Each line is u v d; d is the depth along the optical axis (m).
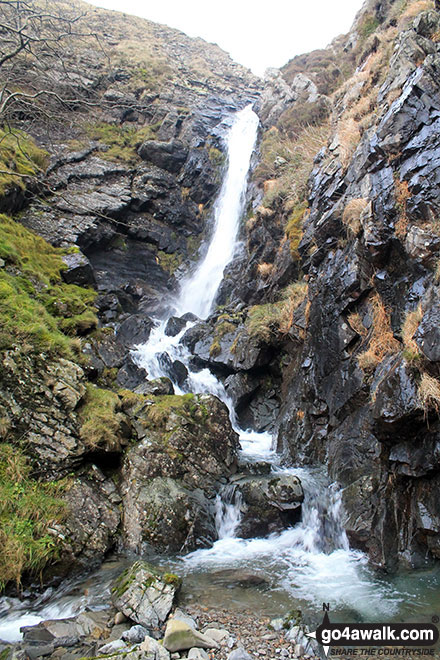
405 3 11.06
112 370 8.97
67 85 15.65
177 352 11.12
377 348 6.36
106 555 5.45
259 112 19.30
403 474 5.12
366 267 6.73
